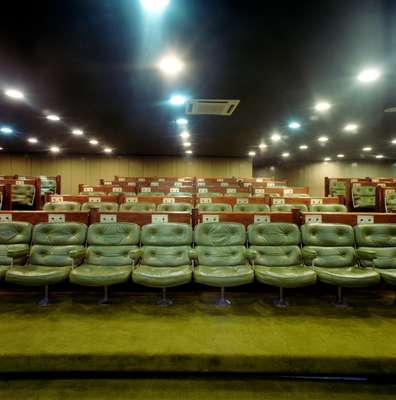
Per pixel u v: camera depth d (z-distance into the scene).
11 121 6.21
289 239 2.98
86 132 7.43
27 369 1.88
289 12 2.33
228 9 2.29
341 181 8.55
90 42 2.82
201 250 2.92
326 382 1.87
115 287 3.02
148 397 1.72
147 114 5.59
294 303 2.77
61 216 3.23
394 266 2.81
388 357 1.89
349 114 5.56
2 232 2.95
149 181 9.25
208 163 12.47
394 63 3.30
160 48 2.95
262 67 3.41
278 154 12.42
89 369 1.89
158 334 2.15
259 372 1.90
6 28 2.56
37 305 2.69
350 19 2.42
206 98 4.56
